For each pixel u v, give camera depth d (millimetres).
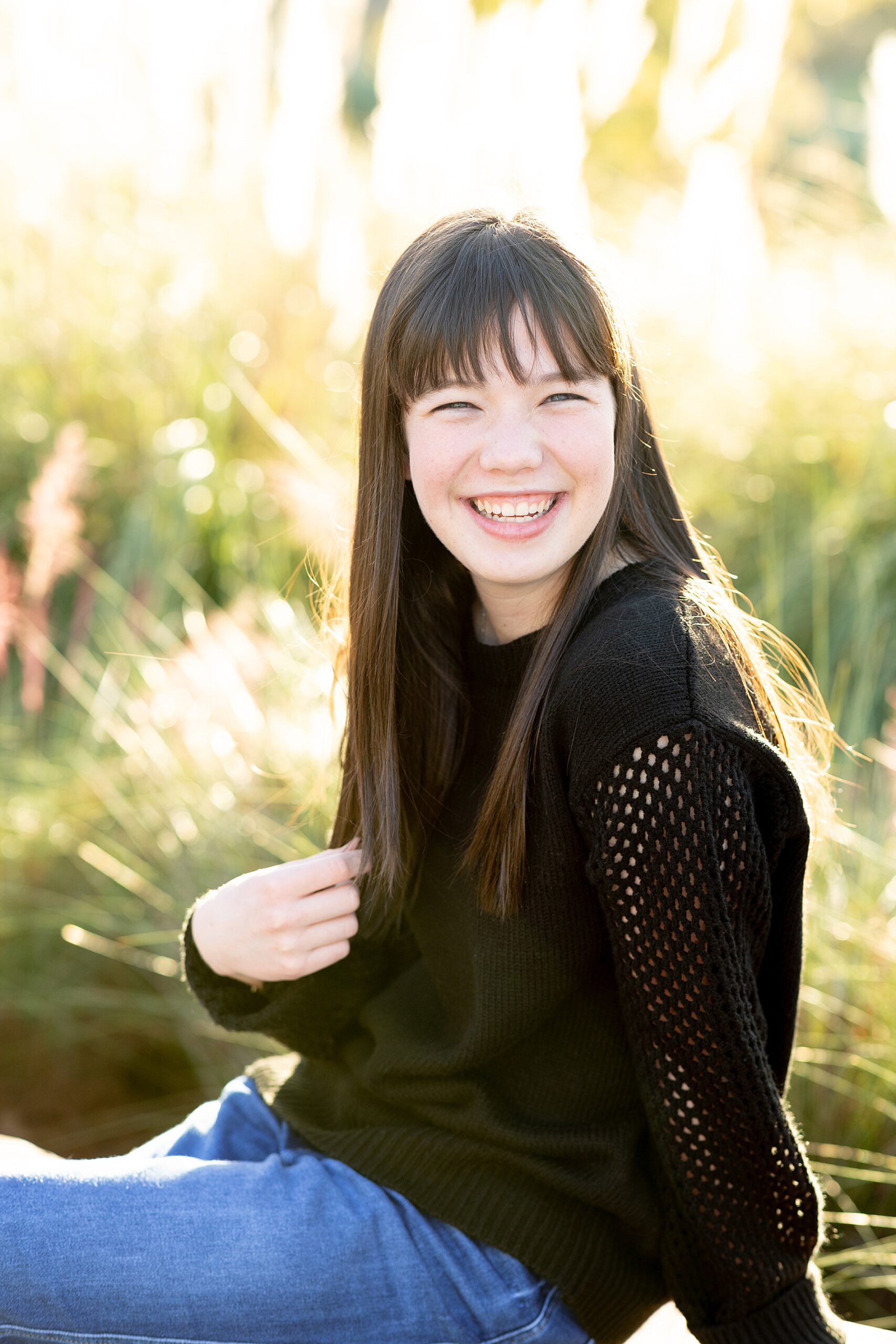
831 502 3645
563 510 1229
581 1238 1228
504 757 1211
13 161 4812
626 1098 1281
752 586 3506
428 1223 1257
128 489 4074
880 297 4398
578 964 1235
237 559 3713
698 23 4918
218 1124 1465
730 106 4977
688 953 1107
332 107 4691
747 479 3846
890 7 13688
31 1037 2832
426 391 1229
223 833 2654
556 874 1198
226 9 4855
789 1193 1179
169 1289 1181
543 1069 1279
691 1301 1231
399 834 1369
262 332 4434
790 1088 2053
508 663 1330
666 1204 1248
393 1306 1219
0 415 4180
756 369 4137
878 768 2482
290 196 4434
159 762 2777
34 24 4836
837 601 3389
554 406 1203
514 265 1192
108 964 2834
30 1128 2602
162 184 4910
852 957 2141
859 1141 2021
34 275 4555
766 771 1121
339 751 1536
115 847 2795
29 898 2869
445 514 1257
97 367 4355
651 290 4402
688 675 1107
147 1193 1243
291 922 1382
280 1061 1595
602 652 1150
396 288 1262
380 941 1465
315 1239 1227
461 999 1328
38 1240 1182
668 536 1362
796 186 5305
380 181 4613
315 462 3020
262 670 2754
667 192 5297
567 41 4473
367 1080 1369
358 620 1380
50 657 3424
